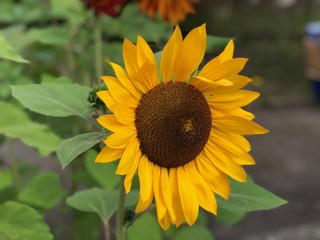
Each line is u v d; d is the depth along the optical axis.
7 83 1.21
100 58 1.13
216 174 0.69
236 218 0.92
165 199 0.65
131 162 0.62
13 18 1.34
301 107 3.96
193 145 0.66
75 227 1.26
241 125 0.68
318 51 4.04
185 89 0.65
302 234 2.05
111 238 1.47
